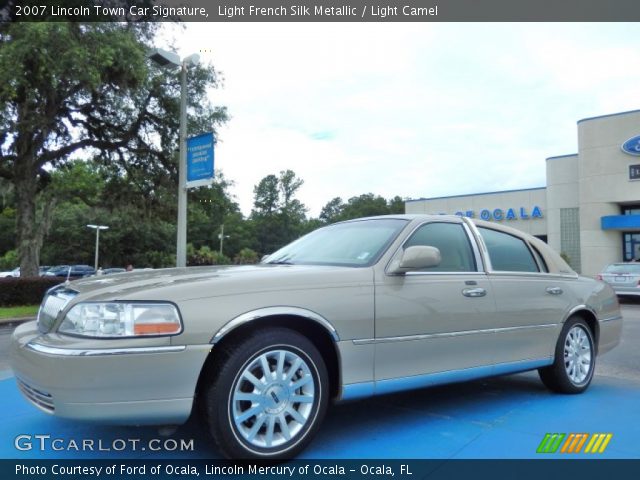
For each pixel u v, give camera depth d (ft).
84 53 52.34
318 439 12.14
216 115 76.23
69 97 65.51
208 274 11.43
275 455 10.55
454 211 133.69
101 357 9.30
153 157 76.54
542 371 16.66
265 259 15.85
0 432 12.67
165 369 9.63
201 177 48.03
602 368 21.95
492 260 15.30
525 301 15.29
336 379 11.68
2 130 59.21
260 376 10.62
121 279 11.29
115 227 196.85
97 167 79.20
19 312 54.65
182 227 49.88
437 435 12.49
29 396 10.70
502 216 126.72
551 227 116.37
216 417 10.02
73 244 194.39
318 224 412.36
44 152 70.69
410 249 12.49
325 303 11.31
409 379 12.44
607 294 18.67
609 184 101.65
